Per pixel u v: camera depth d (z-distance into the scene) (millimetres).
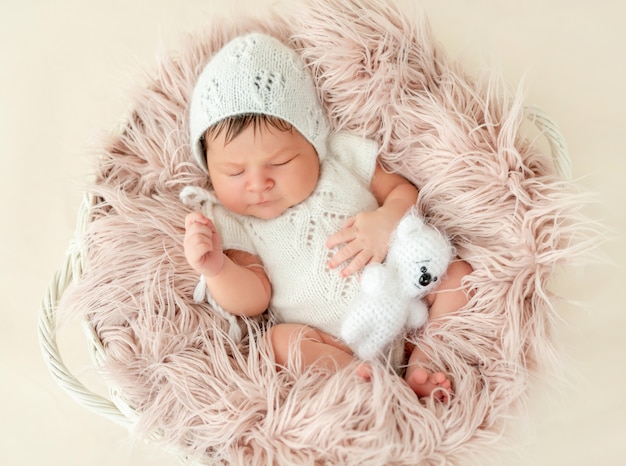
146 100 1348
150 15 1778
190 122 1289
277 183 1227
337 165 1329
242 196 1230
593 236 1244
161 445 1109
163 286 1226
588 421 1347
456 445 1072
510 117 1218
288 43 1381
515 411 1118
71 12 1808
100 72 1736
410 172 1356
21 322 1590
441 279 1231
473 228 1271
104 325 1207
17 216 1661
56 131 1709
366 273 1169
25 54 1779
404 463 1042
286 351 1175
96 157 1327
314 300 1228
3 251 1634
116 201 1265
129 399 1158
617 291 1457
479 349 1162
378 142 1380
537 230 1205
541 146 1576
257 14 1442
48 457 1500
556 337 1175
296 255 1248
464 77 1346
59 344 1580
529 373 1146
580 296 1456
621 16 1704
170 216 1282
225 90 1197
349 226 1248
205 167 1331
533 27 1698
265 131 1194
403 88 1321
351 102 1348
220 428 1080
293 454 1041
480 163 1252
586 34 1688
